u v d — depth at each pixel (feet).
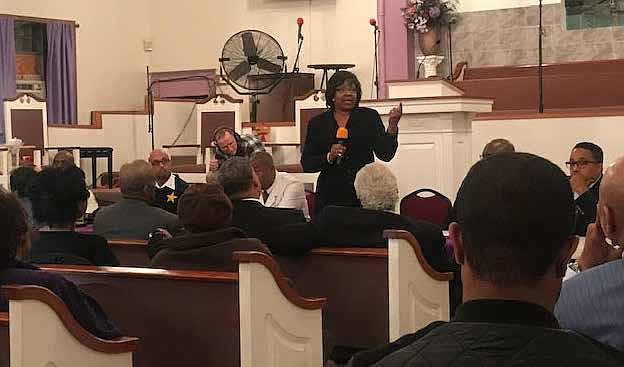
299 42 46.14
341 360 15.29
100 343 9.53
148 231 16.65
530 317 4.57
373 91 45.85
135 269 12.52
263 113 45.34
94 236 13.69
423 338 4.64
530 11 42.88
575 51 42.19
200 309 12.10
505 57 43.47
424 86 30.12
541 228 4.57
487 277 4.65
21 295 8.85
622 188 7.50
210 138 40.75
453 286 15.65
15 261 10.01
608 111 27.40
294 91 44.32
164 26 51.52
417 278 14.03
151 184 17.10
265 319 11.21
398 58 44.78
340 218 14.93
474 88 39.22
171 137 46.55
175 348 12.34
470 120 25.05
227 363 11.99
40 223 13.37
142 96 51.11
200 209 13.00
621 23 41.16
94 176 39.81
